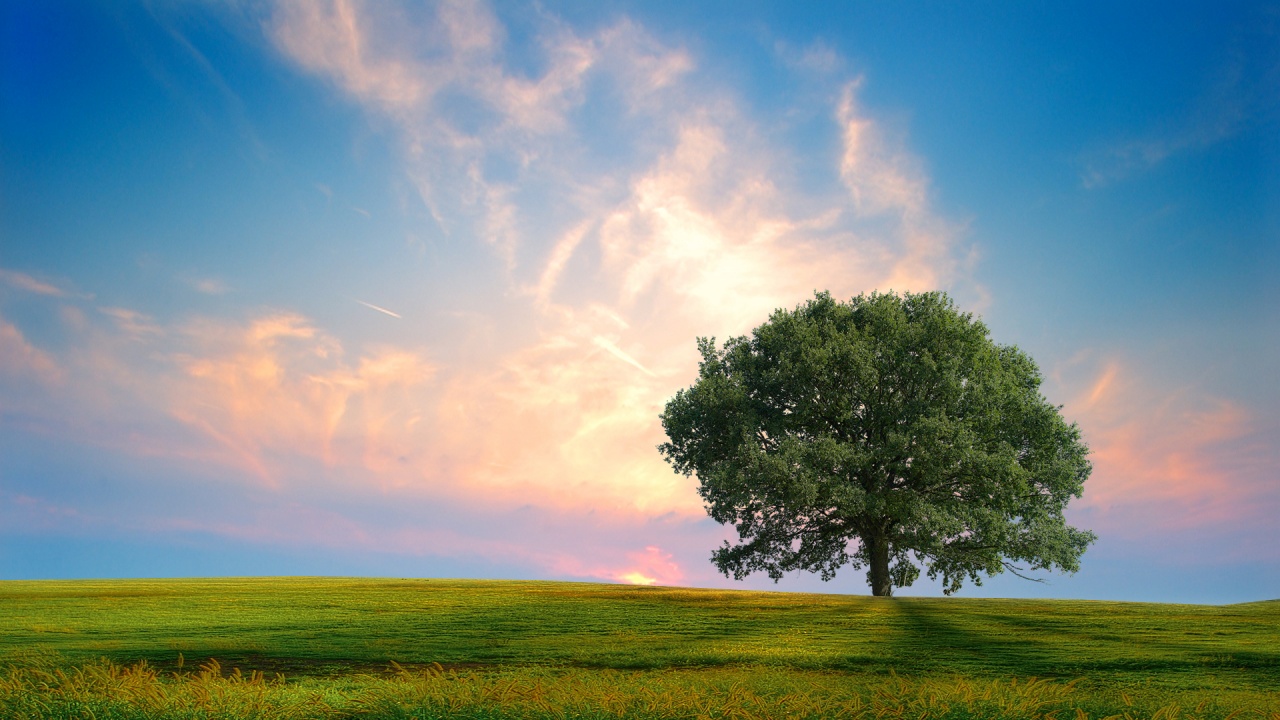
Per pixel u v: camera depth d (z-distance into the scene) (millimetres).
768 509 33344
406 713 9797
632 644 16859
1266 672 13891
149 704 10031
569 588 28828
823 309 34312
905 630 19047
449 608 22625
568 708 9930
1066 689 11445
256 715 9727
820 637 17969
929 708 10148
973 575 33906
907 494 30406
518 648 16172
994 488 29953
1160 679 13219
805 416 32156
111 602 23344
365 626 19094
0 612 21078
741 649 16188
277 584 29750
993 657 15406
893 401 31406
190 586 28594
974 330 32625
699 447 33312
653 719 9648
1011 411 31344
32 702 10023
